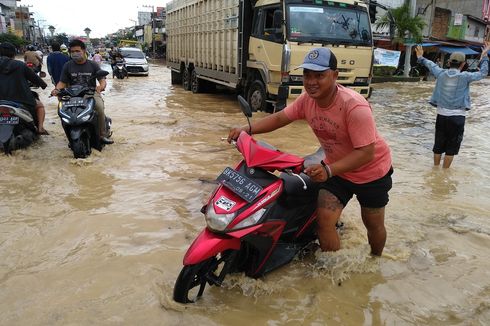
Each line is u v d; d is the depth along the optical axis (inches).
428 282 127.2
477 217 175.5
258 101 417.7
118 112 410.9
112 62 888.3
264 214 111.3
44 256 135.0
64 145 270.7
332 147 120.9
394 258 138.8
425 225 166.7
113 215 165.8
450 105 233.8
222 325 105.7
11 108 243.6
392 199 193.5
